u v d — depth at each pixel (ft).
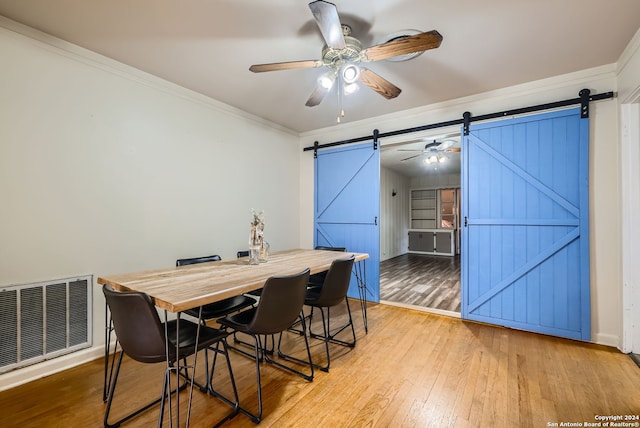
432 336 8.86
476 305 10.05
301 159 15.20
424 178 29.35
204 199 10.39
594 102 8.32
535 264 9.08
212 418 5.26
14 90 6.41
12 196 6.39
